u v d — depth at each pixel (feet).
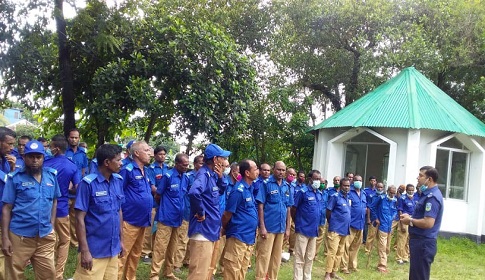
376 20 56.24
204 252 18.38
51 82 33.83
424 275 20.36
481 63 60.64
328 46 60.59
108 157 15.38
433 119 45.68
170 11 46.37
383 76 56.54
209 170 18.99
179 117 35.32
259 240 22.35
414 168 44.65
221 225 20.20
